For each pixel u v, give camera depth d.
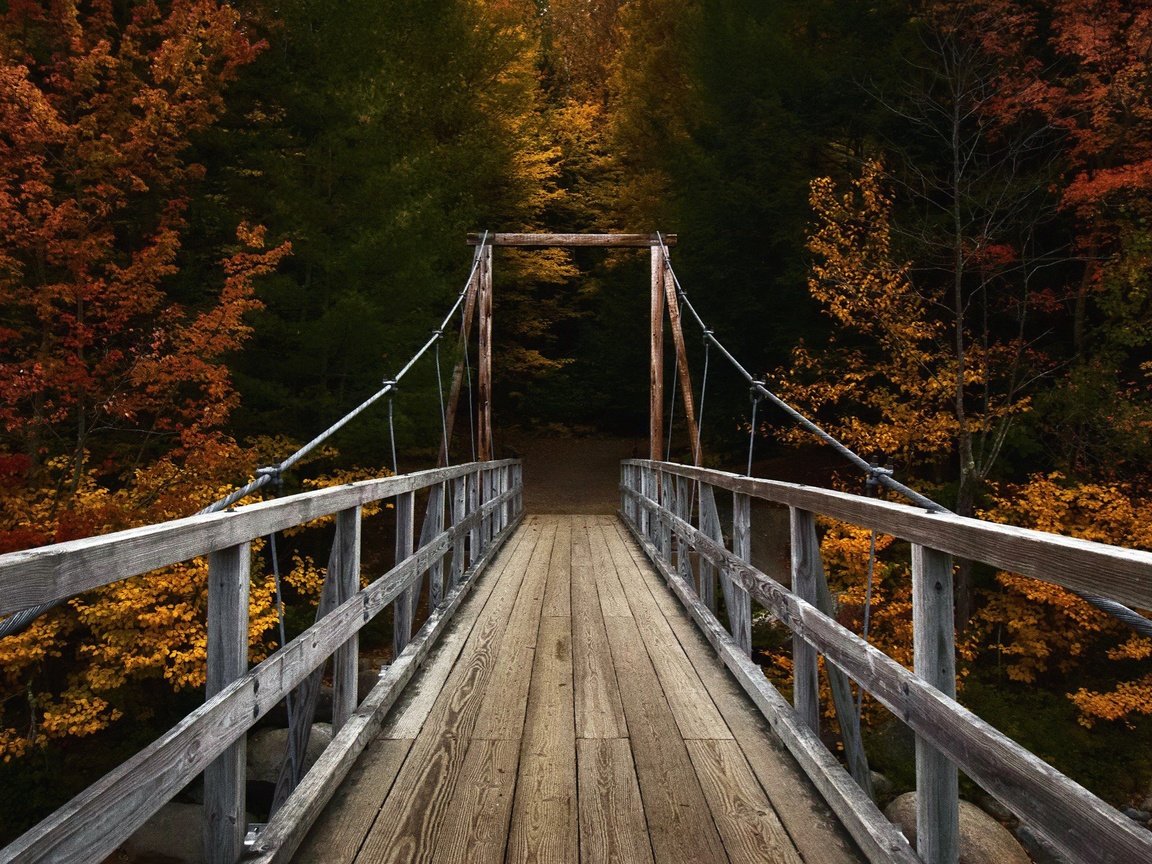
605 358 23.08
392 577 3.79
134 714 9.77
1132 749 9.50
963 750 1.68
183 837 7.37
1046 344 13.27
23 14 9.96
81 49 9.79
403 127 16.44
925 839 1.95
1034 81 11.41
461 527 6.46
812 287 11.72
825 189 11.88
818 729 3.18
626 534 11.23
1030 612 9.90
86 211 10.28
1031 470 12.77
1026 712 10.05
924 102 12.52
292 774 2.58
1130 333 10.79
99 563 1.41
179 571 8.19
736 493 4.25
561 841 2.44
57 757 9.07
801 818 2.59
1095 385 10.99
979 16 11.54
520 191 21.83
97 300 9.70
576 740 3.33
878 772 8.85
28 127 8.84
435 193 13.89
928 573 1.94
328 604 3.15
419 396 12.07
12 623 1.21
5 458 8.45
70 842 1.29
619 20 31.12
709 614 5.22
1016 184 11.88
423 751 3.19
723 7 17.22
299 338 11.46
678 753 3.18
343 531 3.24
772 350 15.58
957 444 12.01
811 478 16.33
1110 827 1.21
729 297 16.20
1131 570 1.18
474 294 12.91
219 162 13.27
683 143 18.16
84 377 9.17
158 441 10.96
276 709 9.06
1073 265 13.20
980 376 11.00
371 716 3.30
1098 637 10.58
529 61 21.12
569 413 26.48
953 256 11.79
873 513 2.29
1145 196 10.96
